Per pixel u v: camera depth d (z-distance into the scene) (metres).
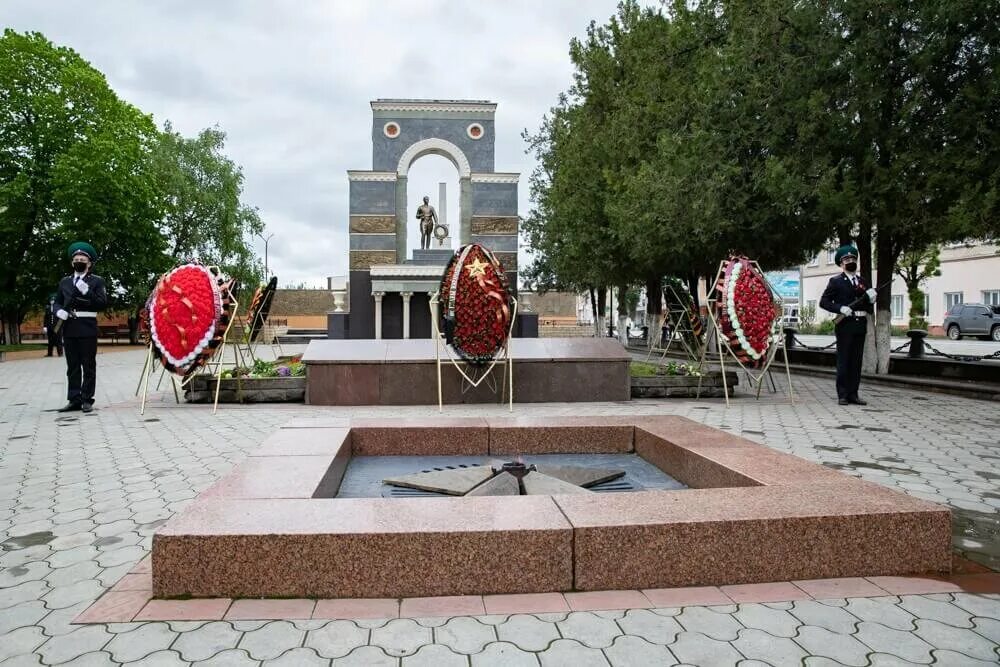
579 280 29.91
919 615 3.05
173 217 38.41
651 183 15.26
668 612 3.06
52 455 6.93
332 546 3.19
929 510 3.51
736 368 18.20
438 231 28.83
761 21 12.84
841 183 12.30
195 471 6.16
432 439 5.89
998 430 8.27
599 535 3.27
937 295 37.81
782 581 3.39
